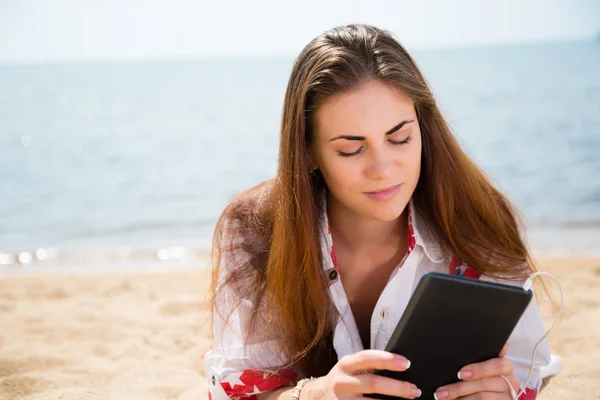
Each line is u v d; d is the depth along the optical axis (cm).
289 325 223
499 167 1333
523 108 2311
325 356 232
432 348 184
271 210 236
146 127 2502
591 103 2312
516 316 180
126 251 786
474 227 223
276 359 228
